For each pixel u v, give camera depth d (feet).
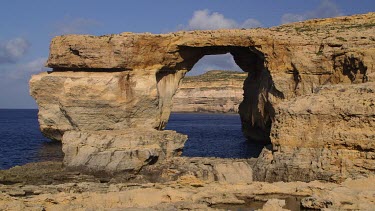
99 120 226.79
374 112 136.77
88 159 165.07
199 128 441.27
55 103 243.19
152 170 161.07
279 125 153.99
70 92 227.61
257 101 255.91
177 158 173.88
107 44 227.20
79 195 116.57
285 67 216.54
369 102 140.26
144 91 226.79
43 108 247.70
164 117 245.65
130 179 155.74
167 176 154.92
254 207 114.73
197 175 151.74
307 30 223.30
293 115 151.23
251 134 288.10
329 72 205.36
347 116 141.90
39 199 112.68
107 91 224.12
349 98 146.51
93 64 228.22
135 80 227.20
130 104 227.81
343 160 137.69
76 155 168.96
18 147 258.37
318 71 207.72
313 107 148.77
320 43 210.38
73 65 234.79
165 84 244.83
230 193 124.77
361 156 136.26
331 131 142.82
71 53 234.38
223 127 458.50
